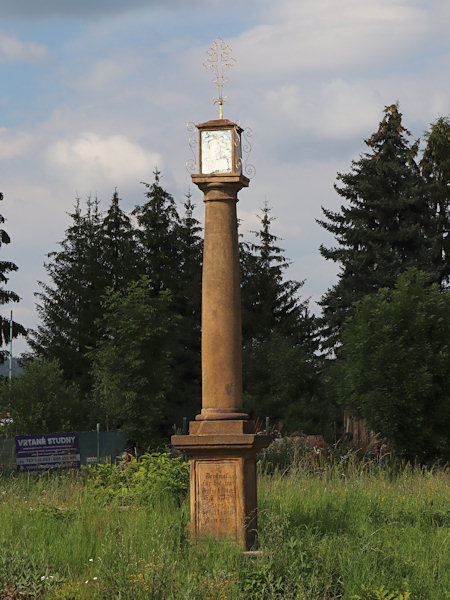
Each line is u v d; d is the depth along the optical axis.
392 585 7.77
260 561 8.09
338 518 11.14
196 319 42.69
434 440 21.72
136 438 23.73
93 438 21.27
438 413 21.75
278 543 8.45
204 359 9.62
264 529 9.28
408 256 39.47
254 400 32.19
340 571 8.07
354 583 7.64
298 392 32.19
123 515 10.96
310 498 12.59
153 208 43.44
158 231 43.19
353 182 41.09
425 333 22.17
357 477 15.21
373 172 40.41
